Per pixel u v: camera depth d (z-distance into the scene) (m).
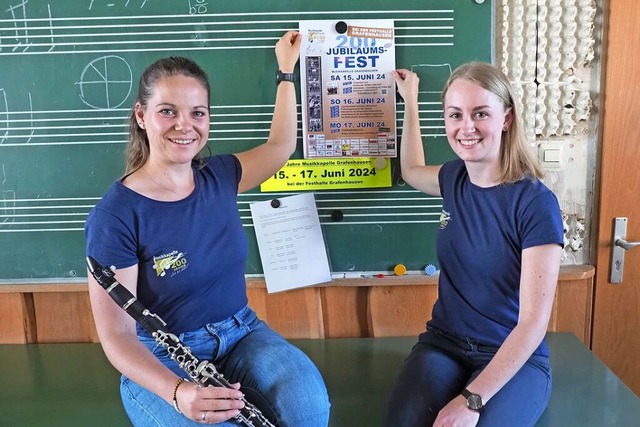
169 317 1.46
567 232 1.88
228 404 1.23
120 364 1.31
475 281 1.51
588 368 1.67
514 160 1.46
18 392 1.63
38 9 1.78
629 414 1.45
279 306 1.91
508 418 1.33
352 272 1.90
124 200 1.39
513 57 1.79
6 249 1.90
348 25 1.78
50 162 1.86
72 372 1.75
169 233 1.42
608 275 1.88
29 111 1.83
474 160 1.45
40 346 1.91
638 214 1.83
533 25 1.77
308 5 1.78
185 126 1.36
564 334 1.88
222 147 1.85
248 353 1.49
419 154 1.78
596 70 1.80
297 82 1.81
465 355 1.50
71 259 1.90
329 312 1.92
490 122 1.42
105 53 1.80
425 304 1.90
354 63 1.80
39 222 1.89
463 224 1.52
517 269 1.46
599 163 1.83
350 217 1.88
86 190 1.87
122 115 1.83
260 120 1.84
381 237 1.89
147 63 1.81
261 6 1.78
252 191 1.86
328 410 1.42
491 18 1.77
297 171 1.85
